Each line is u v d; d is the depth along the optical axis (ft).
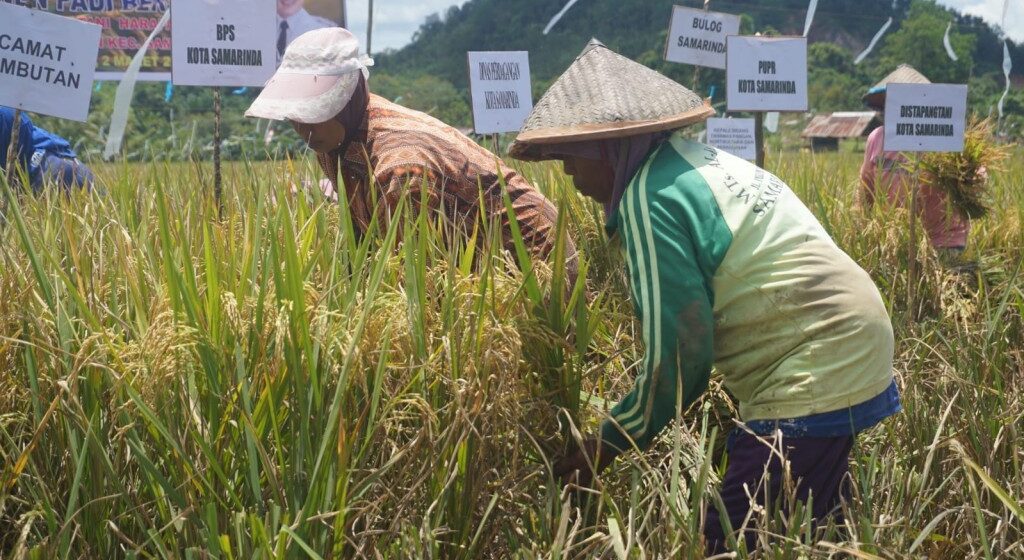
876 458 9.87
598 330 10.21
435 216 9.92
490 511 7.52
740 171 8.12
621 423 8.07
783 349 7.86
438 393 7.64
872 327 7.89
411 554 7.06
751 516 8.10
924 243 15.97
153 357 6.92
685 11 23.08
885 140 15.61
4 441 7.43
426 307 7.92
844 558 7.91
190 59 13.47
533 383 8.48
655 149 8.19
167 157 12.76
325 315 7.14
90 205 10.60
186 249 7.31
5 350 7.31
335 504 6.93
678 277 7.56
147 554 6.80
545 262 9.51
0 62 12.33
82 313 7.48
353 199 10.59
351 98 10.28
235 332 7.15
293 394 7.21
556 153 8.31
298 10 24.91
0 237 8.68
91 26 12.76
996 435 9.80
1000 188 24.47
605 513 8.40
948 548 8.76
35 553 6.47
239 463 7.13
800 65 16.67
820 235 8.11
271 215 9.15
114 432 7.26
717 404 10.13
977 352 11.76
